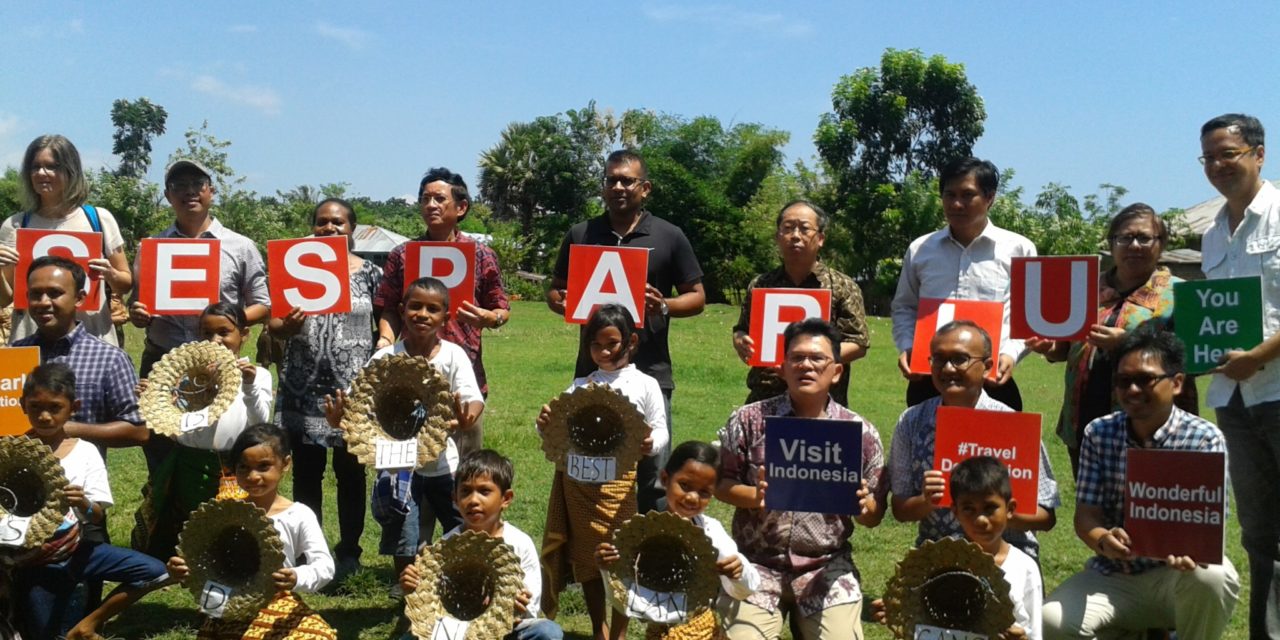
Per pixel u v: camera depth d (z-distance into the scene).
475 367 6.51
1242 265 5.63
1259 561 5.49
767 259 50.09
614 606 4.62
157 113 88.50
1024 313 5.74
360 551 6.68
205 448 5.81
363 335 6.58
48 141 6.78
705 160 67.69
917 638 4.20
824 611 4.84
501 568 4.53
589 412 5.21
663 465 6.08
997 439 4.71
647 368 6.40
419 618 4.47
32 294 5.68
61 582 5.18
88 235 6.50
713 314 35.41
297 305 6.18
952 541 4.15
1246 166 5.58
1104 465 4.97
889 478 5.22
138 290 6.46
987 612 4.13
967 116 46.91
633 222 6.66
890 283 43.81
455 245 6.35
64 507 4.84
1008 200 42.31
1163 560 4.53
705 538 4.44
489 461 4.95
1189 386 5.52
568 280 6.23
